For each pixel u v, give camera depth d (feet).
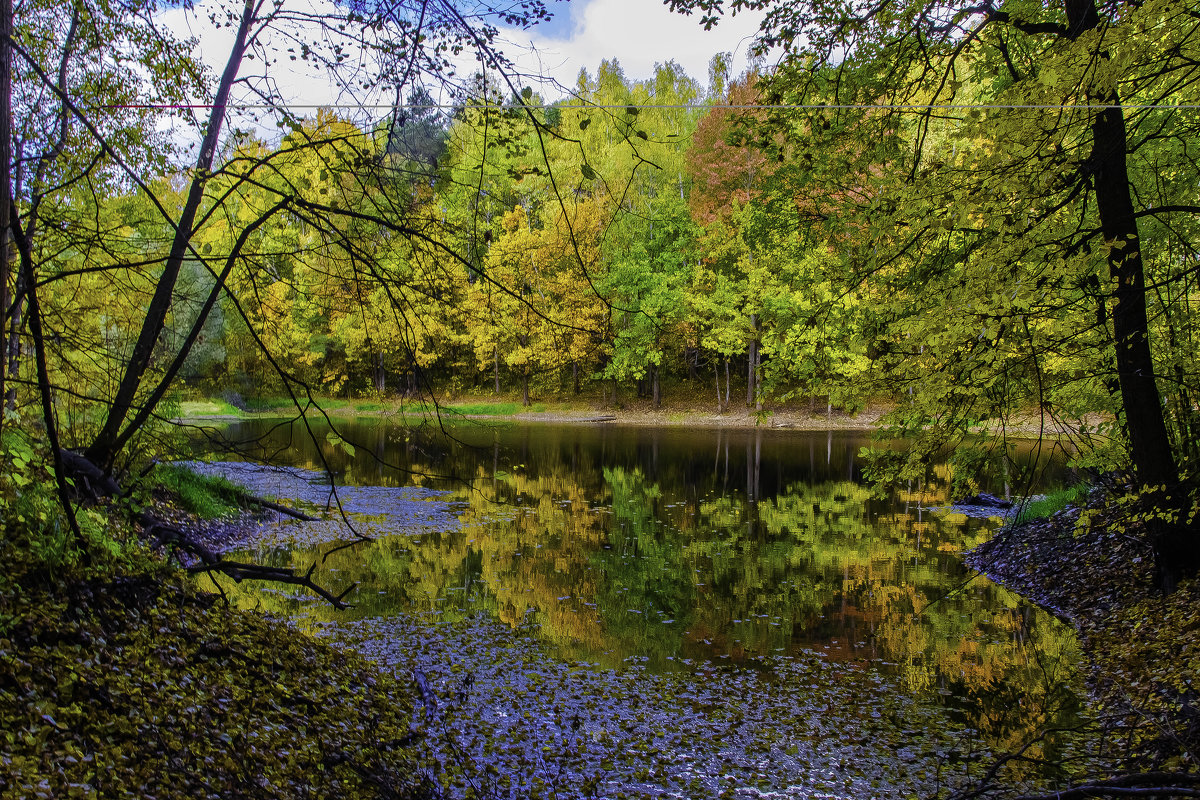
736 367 142.82
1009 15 23.59
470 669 24.17
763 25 24.52
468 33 13.23
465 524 49.11
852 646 27.20
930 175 20.03
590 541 44.45
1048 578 34.81
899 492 64.03
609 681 23.62
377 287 17.93
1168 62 18.19
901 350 22.25
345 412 127.85
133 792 12.32
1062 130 17.20
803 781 17.81
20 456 15.21
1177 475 25.41
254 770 14.74
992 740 19.94
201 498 43.86
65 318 24.88
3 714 12.41
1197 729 16.71
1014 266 17.85
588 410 139.85
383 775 16.72
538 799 16.70
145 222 23.45
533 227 109.19
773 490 64.59
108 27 24.22
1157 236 25.31
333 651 23.29
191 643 18.43
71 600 16.48
